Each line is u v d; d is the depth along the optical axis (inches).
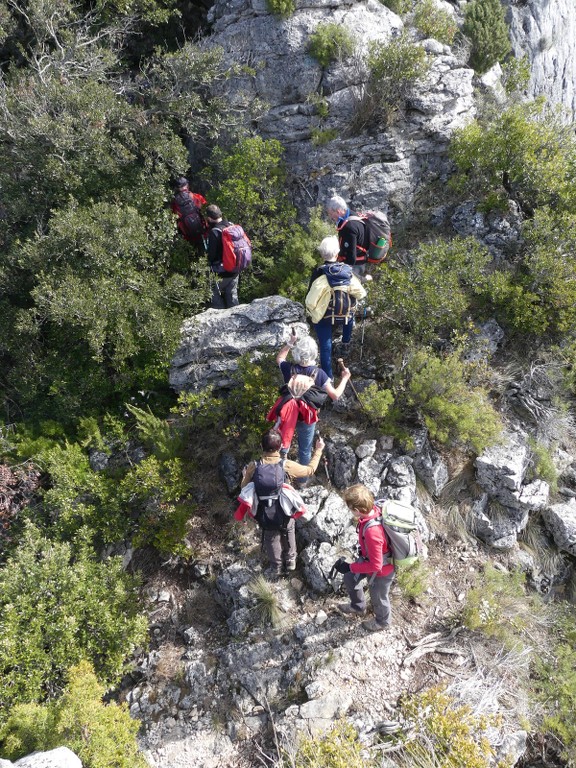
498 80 352.5
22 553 206.8
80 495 241.8
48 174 276.2
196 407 247.8
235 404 248.5
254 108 317.4
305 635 205.3
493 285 264.8
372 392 240.1
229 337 266.1
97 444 260.5
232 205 305.4
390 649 202.4
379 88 308.7
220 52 307.3
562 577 246.8
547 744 201.5
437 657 202.5
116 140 287.0
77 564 210.1
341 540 222.5
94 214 262.5
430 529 239.8
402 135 315.6
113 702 178.4
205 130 335.6
